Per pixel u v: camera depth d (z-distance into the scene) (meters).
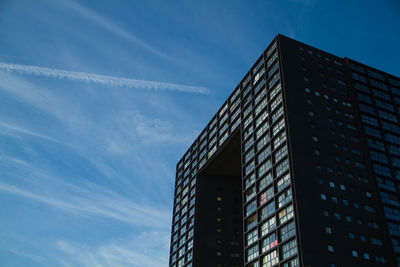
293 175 60.47
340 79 76.50
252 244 67.50
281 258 58.44
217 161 94.19
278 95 71.56
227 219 93.75
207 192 96.94
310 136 65.75
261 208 68.19
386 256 58.69
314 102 70.31
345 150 67.00
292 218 57.75
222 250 89.56
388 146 71.38
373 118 73.50
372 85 78.50
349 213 60.16
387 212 62.66
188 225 97.25
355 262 55.88
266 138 72.25
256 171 72.62
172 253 102.06
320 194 60.12
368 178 65.62
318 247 55.03
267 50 80.94
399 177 68.06
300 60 75.12
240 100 88.19
